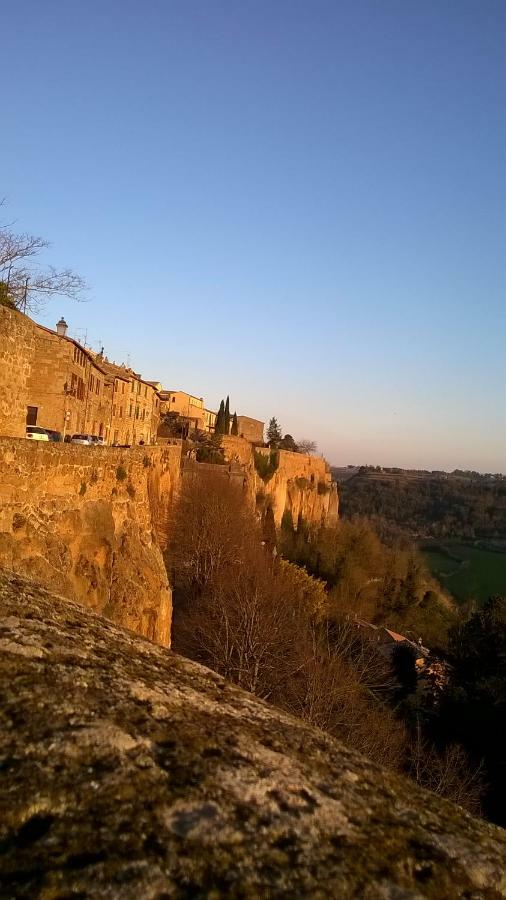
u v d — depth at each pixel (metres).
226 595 29.33
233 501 45.81
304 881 1.93
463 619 54.81
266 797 2.36
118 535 15.57
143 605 15.45
